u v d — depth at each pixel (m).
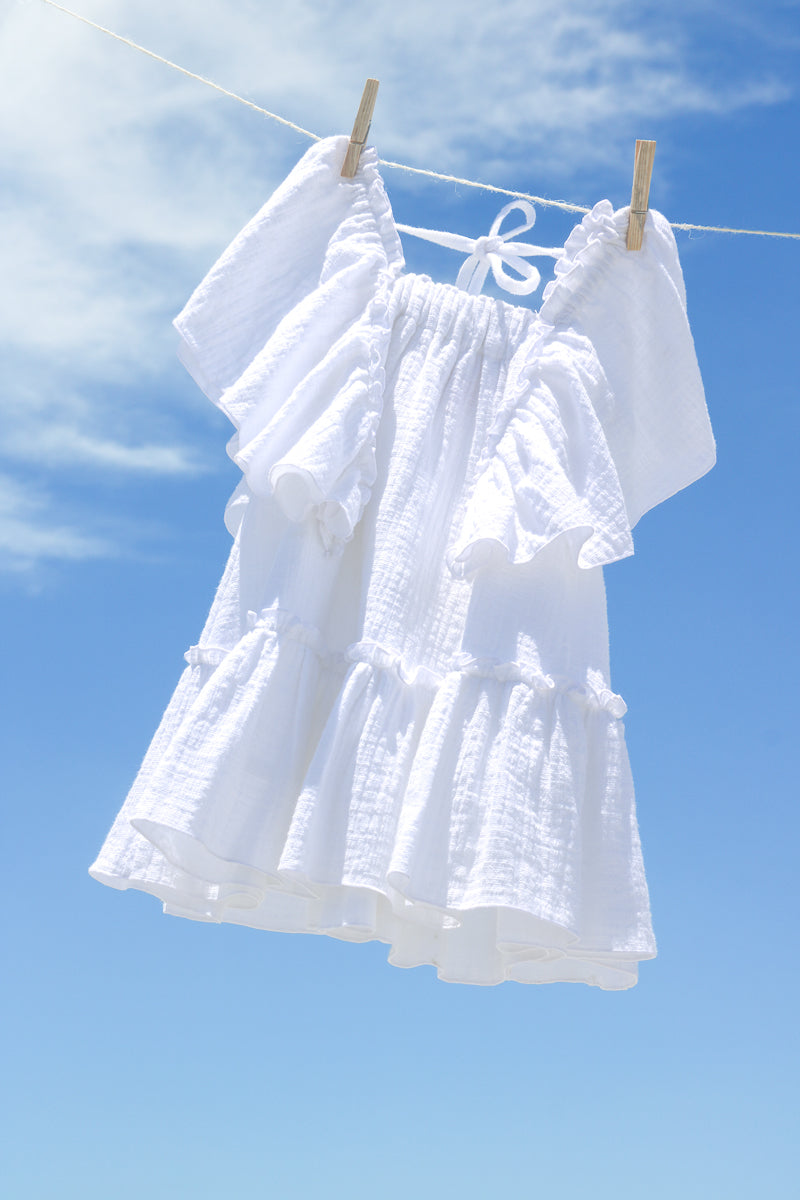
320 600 2.36
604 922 2.17
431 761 2.14
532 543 2.27
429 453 2.53
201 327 2.46
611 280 2.54
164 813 2.09
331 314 2.47
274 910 2.46
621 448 2.52
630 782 2.27
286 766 2.22
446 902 2.08
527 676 2.24
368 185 2.59
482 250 2.71
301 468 2.21
